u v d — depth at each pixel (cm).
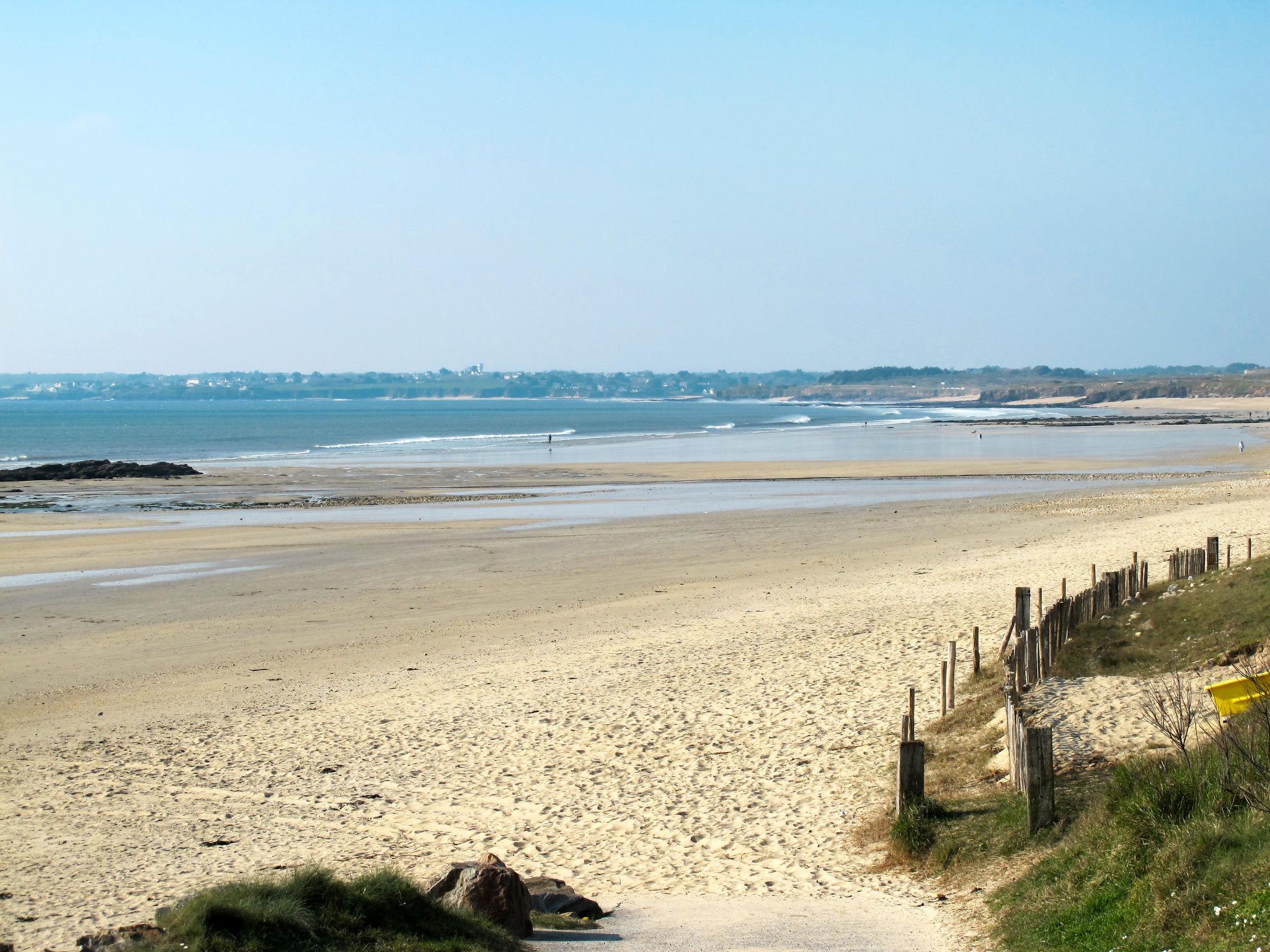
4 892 1170
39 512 5228
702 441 11588
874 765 1492
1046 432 12250
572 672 2138
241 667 2302
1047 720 1430
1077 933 821
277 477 7194
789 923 969
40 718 1962
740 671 2055
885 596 2700
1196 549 2194
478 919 910
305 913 827
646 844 1288
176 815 1455
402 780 1575
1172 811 915
